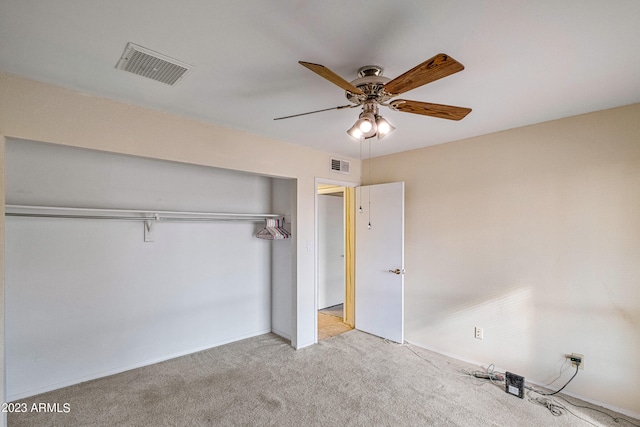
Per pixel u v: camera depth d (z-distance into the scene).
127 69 1.82
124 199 2.97
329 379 2.82
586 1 1.23
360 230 4.13
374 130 1.75
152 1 1.24
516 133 2.89
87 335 2.76
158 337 3.17
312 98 2.24
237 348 3.53
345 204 4.56
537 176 2.77
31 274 2.51
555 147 2.67
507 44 1.55
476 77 1.90
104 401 2.44
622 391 2.35
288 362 3.17
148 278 3.11
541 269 2.74
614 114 2.40
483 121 2.71
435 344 3.46
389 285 3.77
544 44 1.54
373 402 2.46
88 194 2.78
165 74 1.88
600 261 2.46
